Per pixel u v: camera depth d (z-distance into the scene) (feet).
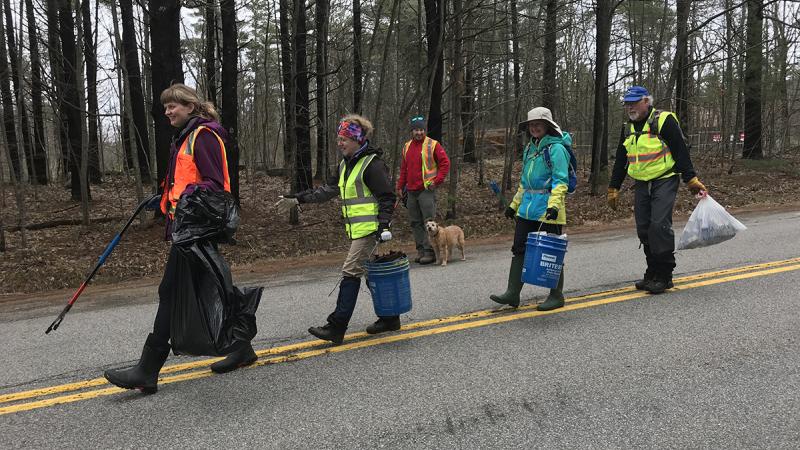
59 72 50.80
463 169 74.90
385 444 9.01
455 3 39.34
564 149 15.39
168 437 9.54
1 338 17.04
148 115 61.93
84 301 22.44
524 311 16.42
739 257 22.71
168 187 11.35
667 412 9.80
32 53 50.55
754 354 12.30
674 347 12.89
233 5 45.88
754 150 68.18
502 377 11.53
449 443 8.98
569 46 77.46
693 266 21.39
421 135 25.73
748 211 41.86
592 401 10.30
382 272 14.38
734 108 78.33
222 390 11.50
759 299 16.52
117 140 89.35
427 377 11.69
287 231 39.65
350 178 13.75
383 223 13.48
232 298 11.28
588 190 56.44
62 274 28.12
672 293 17.66
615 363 12.07
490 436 9.16
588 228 38.40
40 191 59.36
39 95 59.82
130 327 17.33
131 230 38.55
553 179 15.20
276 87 84.53
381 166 13.73
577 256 25.85
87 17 58.13
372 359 12.92
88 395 11.64
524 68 53.62
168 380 12.24
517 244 16.29
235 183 42.09
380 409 10.28
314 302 19.36
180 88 11.22
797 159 70.23
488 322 15.42
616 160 18.48
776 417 9.52
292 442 9.18
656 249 17.29
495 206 49.60
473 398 10.60
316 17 50.96
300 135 48.73
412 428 9.52
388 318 14.94
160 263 30.60
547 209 15.08
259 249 34.47
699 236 17.20
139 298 22.35
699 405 10.03
